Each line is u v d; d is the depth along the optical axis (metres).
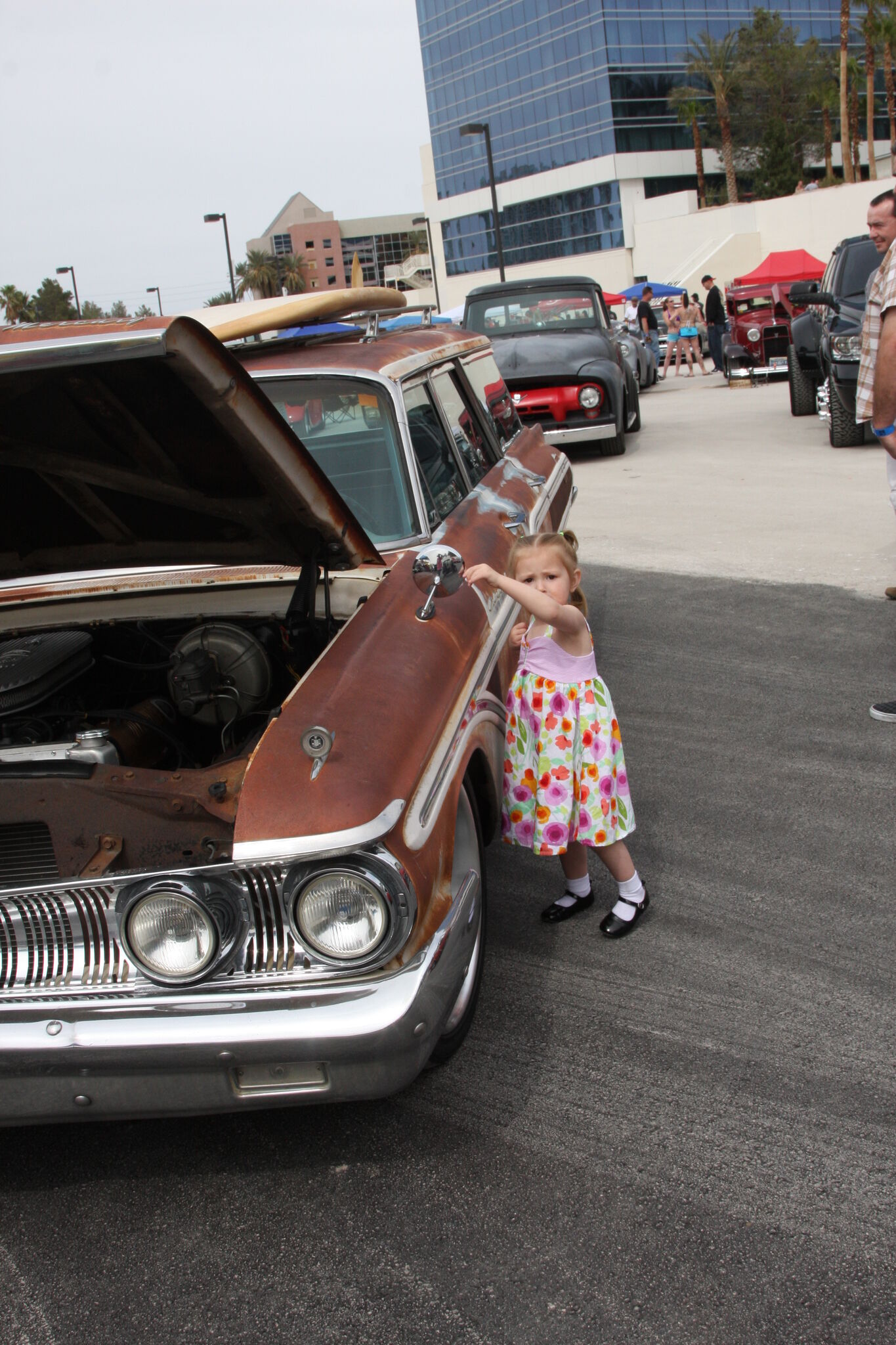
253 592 3.47
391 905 2.14
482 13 68.62
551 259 65.50
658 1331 2.02
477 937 2.81
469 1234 2.27
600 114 64.56
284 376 3.65
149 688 3.34
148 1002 2.16
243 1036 2.11
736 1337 2.00
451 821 2.51
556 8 64.88
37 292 78.44
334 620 3.13
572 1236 2.25
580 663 3.11
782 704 5.04
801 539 7.82
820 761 4.43
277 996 2.14
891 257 4.99
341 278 151.62
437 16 71.62
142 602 3.54
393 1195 2.39
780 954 3.18
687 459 11.49
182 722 3.12
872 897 3.44
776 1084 2.64
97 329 2.10
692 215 48.72
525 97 68.69
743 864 3.70
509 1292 2.13
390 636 2.78
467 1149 2.51
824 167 66.00
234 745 3.02
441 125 74.12
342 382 3.61
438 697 2.69
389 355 3.86
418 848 2.25
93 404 2.37
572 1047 2.83
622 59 63.88
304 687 2.52
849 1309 2.04
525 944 3.34
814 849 3.75
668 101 64.56
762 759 4.49
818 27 73.50
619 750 3.19
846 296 10.70
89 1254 2.32
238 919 2.16
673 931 3.34
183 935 2.13
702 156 65.12
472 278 72.75
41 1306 2.20
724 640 5.95
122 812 2.31
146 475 2.67
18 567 3.30
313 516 2.74
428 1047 2.23
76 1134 2.69
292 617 3.00
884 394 4.90
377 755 2.32
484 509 3.88
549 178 68.75
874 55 54.53
